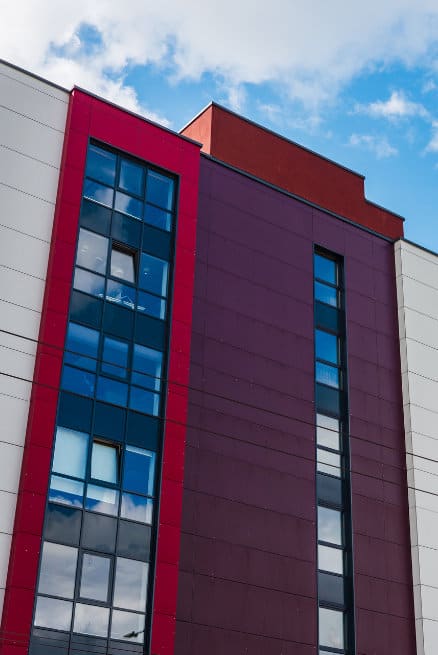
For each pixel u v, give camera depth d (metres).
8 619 25.11
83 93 32.72
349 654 30.95
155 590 27.78
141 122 33.84
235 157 36.62
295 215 36.81
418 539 33.78
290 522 31.39
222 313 33.03
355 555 32.44
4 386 27.69
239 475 30.97
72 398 28.77
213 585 28.94
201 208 34.28
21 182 30.34
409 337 37.38
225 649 28.33
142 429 29.84
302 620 30.20
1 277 28.83
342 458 34.03
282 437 32.53
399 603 32.66
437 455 35.94
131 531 28.34
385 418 35.66
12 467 26.95
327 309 36.28
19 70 31.70
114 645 26.67
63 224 30.39
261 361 33.22
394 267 39.03
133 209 32.66
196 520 29.52
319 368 34.94
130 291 31.45
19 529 26.14
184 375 31.19
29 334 28.67
